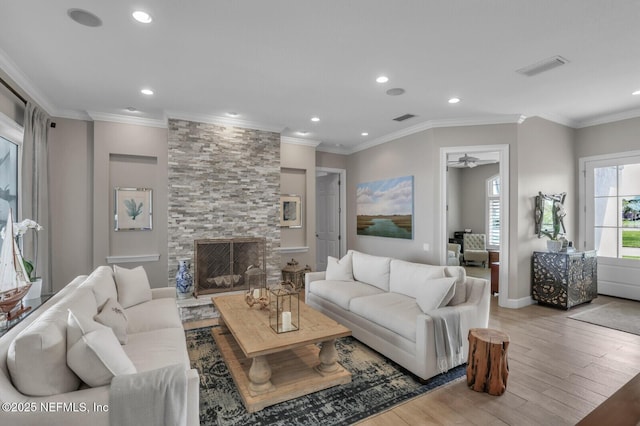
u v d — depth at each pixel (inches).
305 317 115.4
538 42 103.9
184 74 126.8
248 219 194.4
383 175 230.8
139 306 124.4
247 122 190.4
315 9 86.4
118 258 176.9
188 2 83.0
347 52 110.2
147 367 78.2
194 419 64.9
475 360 97.0
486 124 184.2
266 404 89.5
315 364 109.8
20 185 136.6
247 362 111.6
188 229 178.9
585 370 109.0
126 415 56.9
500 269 185.6
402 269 144.9
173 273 175.6
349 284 161.9
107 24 92.7
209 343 134.4
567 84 138.6
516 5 85.0
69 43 103.0
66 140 171.3
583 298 183.9
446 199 190.1
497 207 336.2
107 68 121.2
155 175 189.5
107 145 175.6
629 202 189.0
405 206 209.5
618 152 190.4
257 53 110.6
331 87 140.3
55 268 168.2
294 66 120.4
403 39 102.0
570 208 206.5
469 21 92.3
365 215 247.8
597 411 45.0
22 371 54.5
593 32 98.0
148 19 90.3
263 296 127.5
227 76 128.8
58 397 56.0
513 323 155.3
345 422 82.9
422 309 117.6
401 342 109.0
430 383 101.5
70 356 59.7
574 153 210.2
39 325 61.5
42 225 151.3
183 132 177.8
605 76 130.3
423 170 198.1
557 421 82.5
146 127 184.4
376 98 153.6
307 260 237.3
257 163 197.8
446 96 151.5
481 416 84.7
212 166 185.0
